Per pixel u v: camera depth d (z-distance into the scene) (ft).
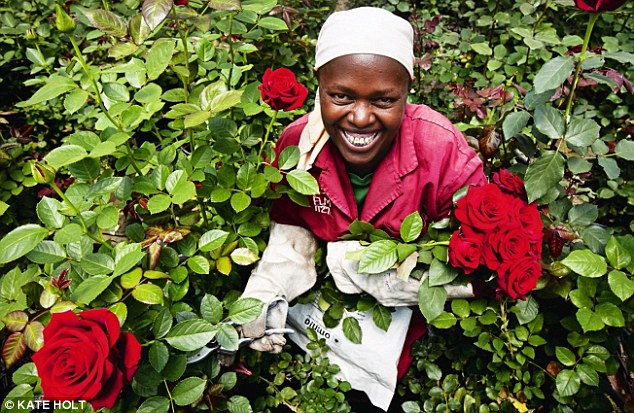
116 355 2.98
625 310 4.18
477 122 6.86
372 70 3.57
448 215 4.63
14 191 6.39
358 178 4.60
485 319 4.46
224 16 5.71
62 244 3.94
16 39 8.13
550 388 5.16
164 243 4.38
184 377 4.19
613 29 9.03
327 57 3.71
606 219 6.78
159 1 3.50
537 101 4.68
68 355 2.86
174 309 4.06
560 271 4.26
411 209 4.48
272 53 7.15
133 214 5.11
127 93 4.33
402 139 4.33
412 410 5.05
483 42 8.27
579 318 4.05
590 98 7.82
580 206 4.52
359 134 3.94
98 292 3.40
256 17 5.60
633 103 7.23
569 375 4.26
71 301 3.60
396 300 4.49
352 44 3.59
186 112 4.04
